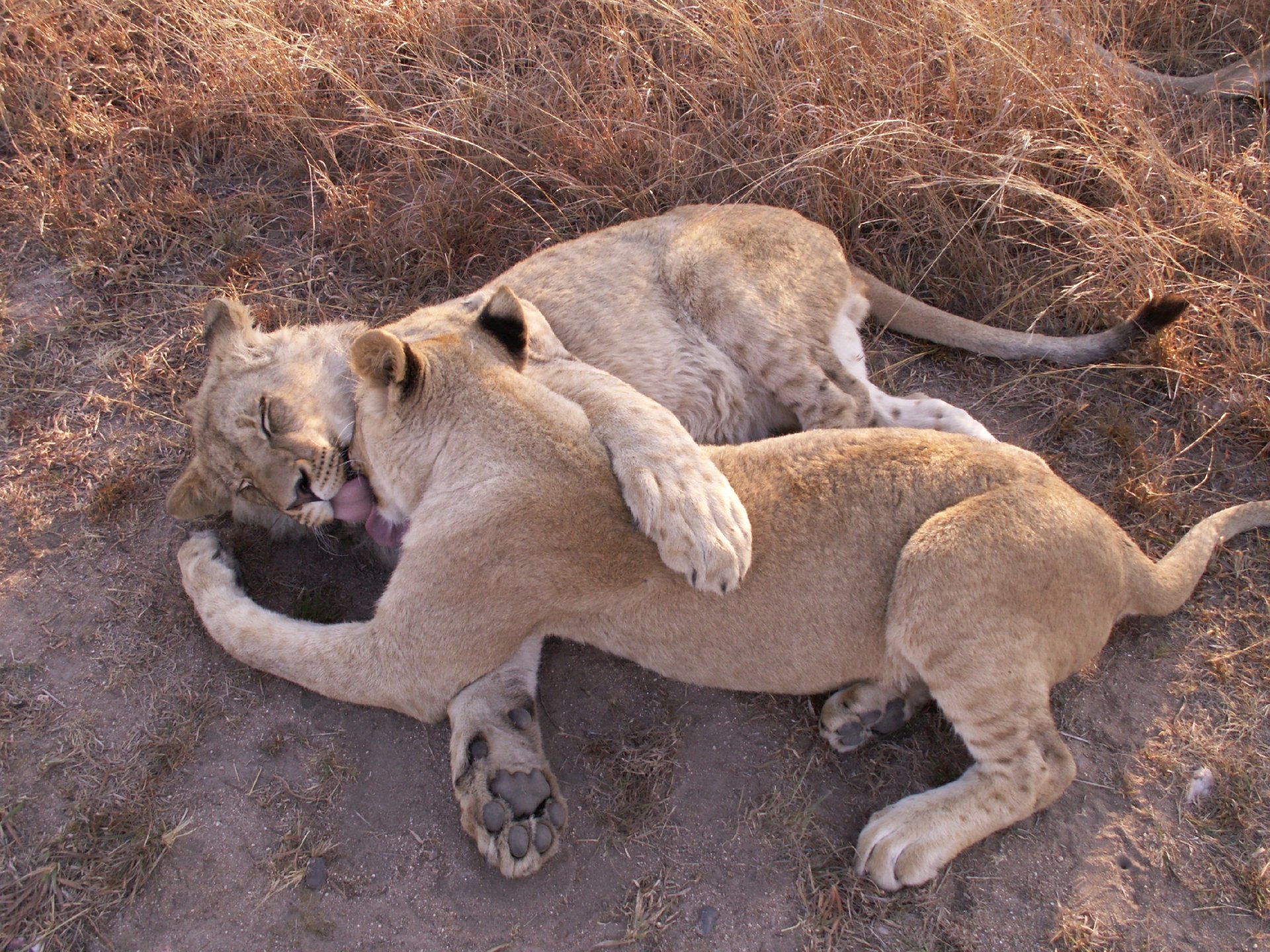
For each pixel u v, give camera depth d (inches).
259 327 175.6
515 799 124.6
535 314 156.4
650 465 127.4
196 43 221.8
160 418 169.9
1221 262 187.0
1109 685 140.5
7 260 190.4
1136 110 203.3
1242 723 136.3
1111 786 131.5
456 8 228.4
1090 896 122.7
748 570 123.7
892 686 134.3
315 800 130.0
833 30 208.2
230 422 147.1
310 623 137.6
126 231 192.9
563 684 141.6
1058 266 189.3
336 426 151.4
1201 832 127.7
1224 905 122.3
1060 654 125.1
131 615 145.6
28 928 119.6
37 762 131.3
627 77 208.5
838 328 176.2
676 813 129.3
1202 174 196.1
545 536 123.3
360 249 197.9
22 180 201.9
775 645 126.6
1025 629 120.8
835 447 131.1
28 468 161.5
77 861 124.1
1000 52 198.7
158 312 184.9
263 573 155.0
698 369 171.2
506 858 121.8
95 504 156.1
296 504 145.3
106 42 226.8
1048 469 132.6
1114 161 197.0
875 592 124.5
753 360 169.3
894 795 131.6
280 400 146.5
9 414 167.3
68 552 152.1
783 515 125.6
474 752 128.4
